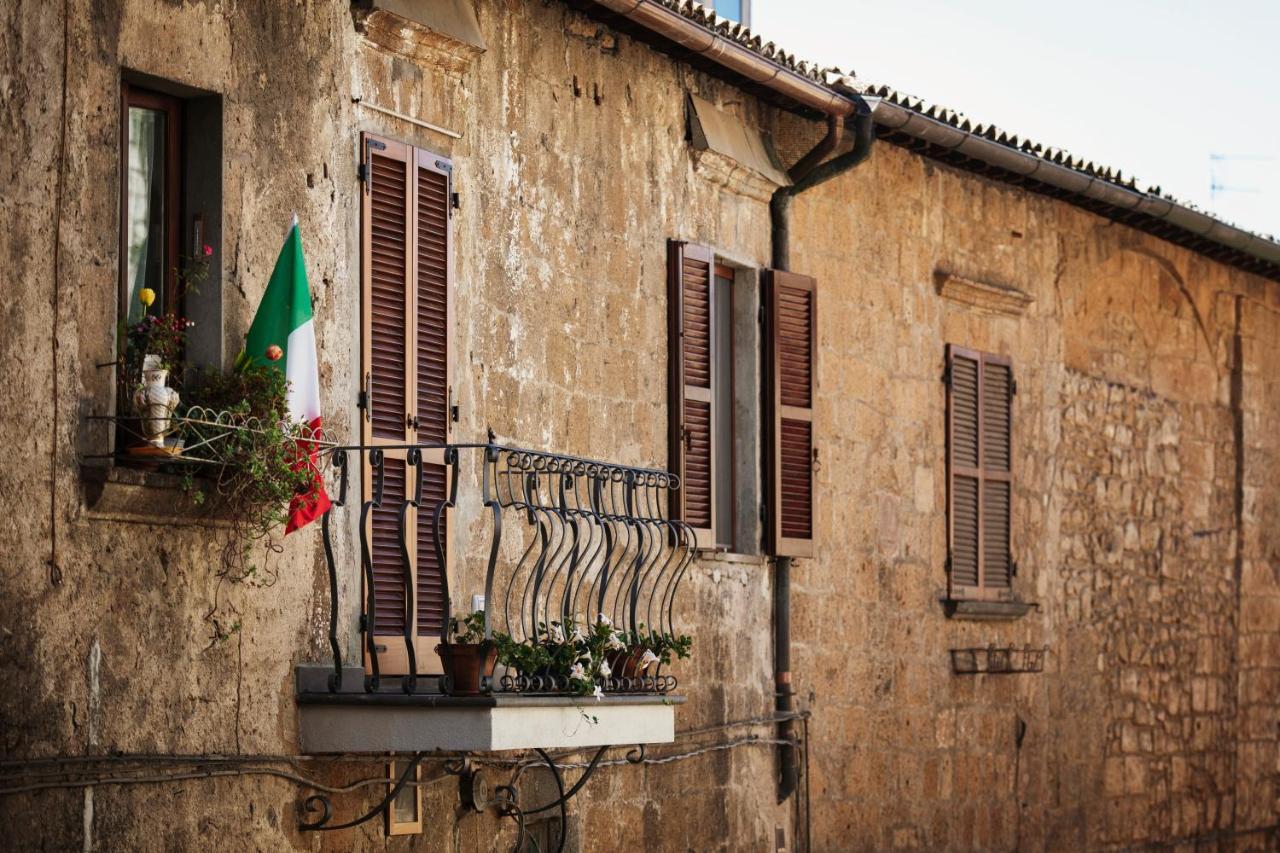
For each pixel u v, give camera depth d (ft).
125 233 30.68
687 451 44.14
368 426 34.53
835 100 46.34
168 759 29.78
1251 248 64.95
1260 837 70.23
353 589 34.04
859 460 50.62
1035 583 58.29
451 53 36.99
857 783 49.80
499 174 38.52
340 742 32.45
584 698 35.06
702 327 44.83
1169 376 66.03
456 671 33.19
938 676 53.42
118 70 29.73
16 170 28.02
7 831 27.32
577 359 40.65
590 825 40.32
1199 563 67.31
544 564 39.29
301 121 33.35
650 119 43.50
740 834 45.39
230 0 31.96
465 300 37.35
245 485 30.30
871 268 51.52
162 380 29.09
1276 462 71.92
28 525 27.91
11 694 27.53
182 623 30.27
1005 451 56.90
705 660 44.37
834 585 49.39
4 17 28.02
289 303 31.30
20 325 27.94
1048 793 58.34
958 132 50.42
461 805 36.52
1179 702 65.72
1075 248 60.85
